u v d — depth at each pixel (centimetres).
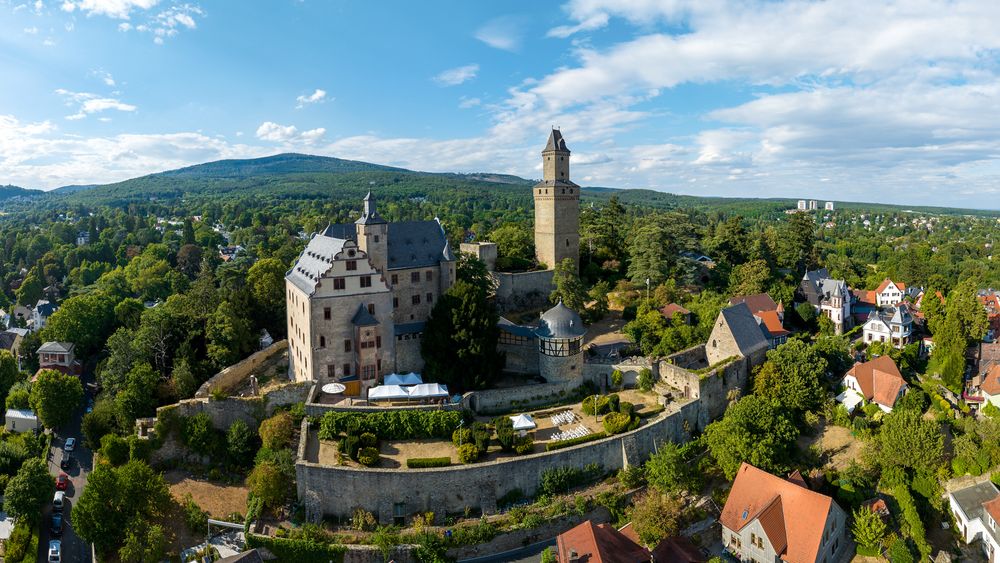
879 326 10694
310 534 6056
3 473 7825
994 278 18650
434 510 6372
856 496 6738
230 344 9075
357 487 6316
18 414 9369
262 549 6041
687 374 7981
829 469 7225
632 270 12262
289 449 6812
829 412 8112
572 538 5525
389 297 8119
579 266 12825
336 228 9856
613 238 13525
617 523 6475
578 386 8356
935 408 8469
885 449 7106
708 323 9681
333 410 7162
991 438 7262
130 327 11000
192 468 7169
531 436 7156
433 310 8488
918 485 7006
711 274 12925
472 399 7719
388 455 6700
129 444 7194
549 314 8344
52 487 7288
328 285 7775
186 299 10412
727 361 8412
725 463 6912
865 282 16238
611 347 9356
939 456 6969
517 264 12044
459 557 6062
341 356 7938
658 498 6291
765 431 6988
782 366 8281
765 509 6019
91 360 11969
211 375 8688
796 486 6141
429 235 9569
